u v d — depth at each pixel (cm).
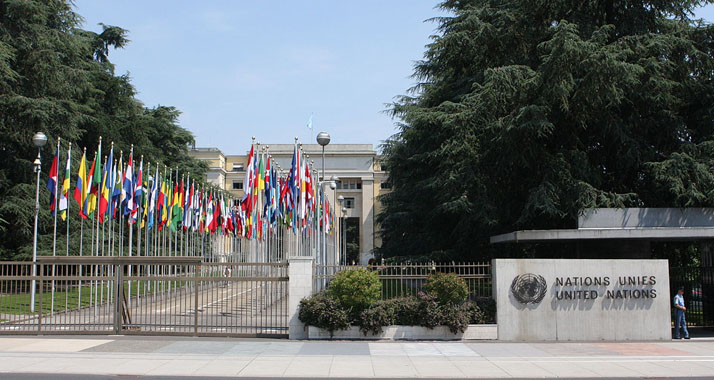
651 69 2342
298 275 1766
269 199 2442
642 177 2638
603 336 1738
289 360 1345
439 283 1739
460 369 1250
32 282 2134
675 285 2019
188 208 3259
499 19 2792
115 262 1766
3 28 3288
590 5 2623
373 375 1172
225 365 1268
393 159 3712
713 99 2548
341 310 1714
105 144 4109
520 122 2339
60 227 3491
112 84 4491
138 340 1656
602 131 2495
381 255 4106
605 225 2061
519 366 1294
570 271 1759
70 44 3672
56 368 1209
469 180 2598
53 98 3466
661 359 1401
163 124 5109
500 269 1755
